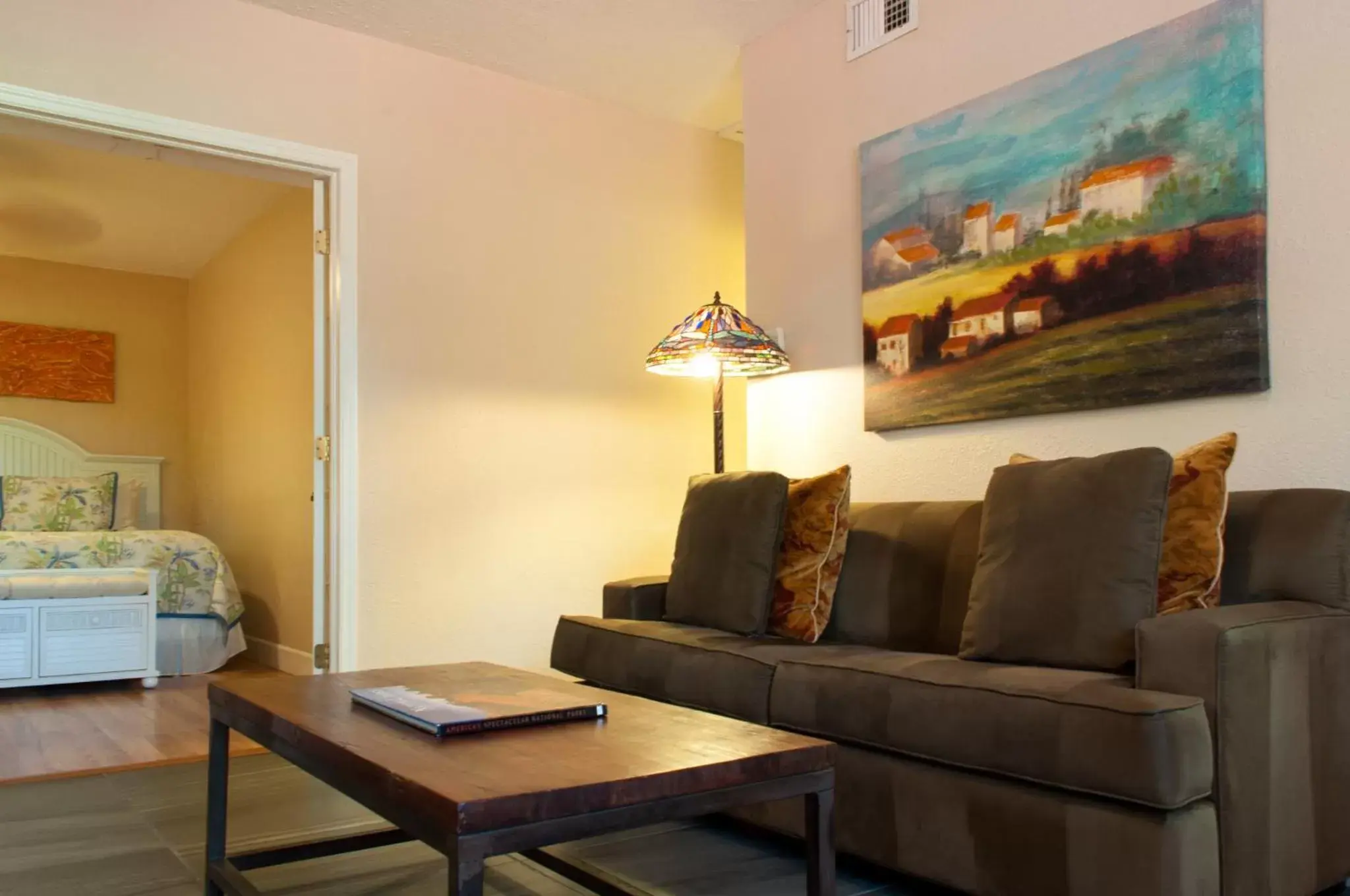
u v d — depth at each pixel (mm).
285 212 5414
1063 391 2760
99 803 2691
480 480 3877
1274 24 2387
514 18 3602
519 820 1165
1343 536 1956
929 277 3145
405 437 3717
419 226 3783
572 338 4145
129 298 6871
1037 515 2129
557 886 2076
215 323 6520
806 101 3641
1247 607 1812
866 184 3363
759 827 2400
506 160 4008
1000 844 1777
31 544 4828
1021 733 1729
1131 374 2605
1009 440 2949
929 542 2666
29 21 3096
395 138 3746
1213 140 2467
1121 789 1577
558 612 4035
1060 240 2783
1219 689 1624
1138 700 1599
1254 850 1659
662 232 4434
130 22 3252
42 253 6438
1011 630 2070
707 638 2648
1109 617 1931
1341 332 2248
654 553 4309
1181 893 1538
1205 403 2494
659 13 3605
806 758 1407
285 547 5324
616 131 4324
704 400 4516
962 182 3057
